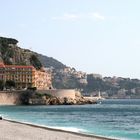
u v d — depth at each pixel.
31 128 64.12
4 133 53.56
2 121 80.88
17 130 59.19
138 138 59.91
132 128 82.81
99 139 49.22
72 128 76.44
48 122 99.38
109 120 114.75
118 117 134.25
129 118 127.25
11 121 82.56
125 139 54.72
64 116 137.38
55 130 61.06
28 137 48.81
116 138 54.12
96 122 103.75
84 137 50.91
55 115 144.12
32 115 140.88
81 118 124.88
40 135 51.78
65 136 51.47
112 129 79.50
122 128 82.75
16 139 46.16
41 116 134.38
